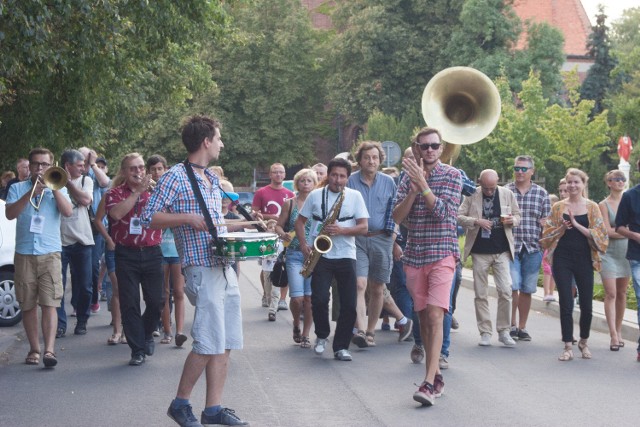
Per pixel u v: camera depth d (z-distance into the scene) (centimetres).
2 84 1180
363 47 5272
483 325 1050
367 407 739
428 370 741
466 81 825
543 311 1387
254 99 5403
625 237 989
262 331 1151
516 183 1109
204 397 774
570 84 3975
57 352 997
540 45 5088
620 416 714
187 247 614
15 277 902
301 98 5688
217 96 5328
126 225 912
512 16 5134
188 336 1118
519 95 3912
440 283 732
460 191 742
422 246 741
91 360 946
